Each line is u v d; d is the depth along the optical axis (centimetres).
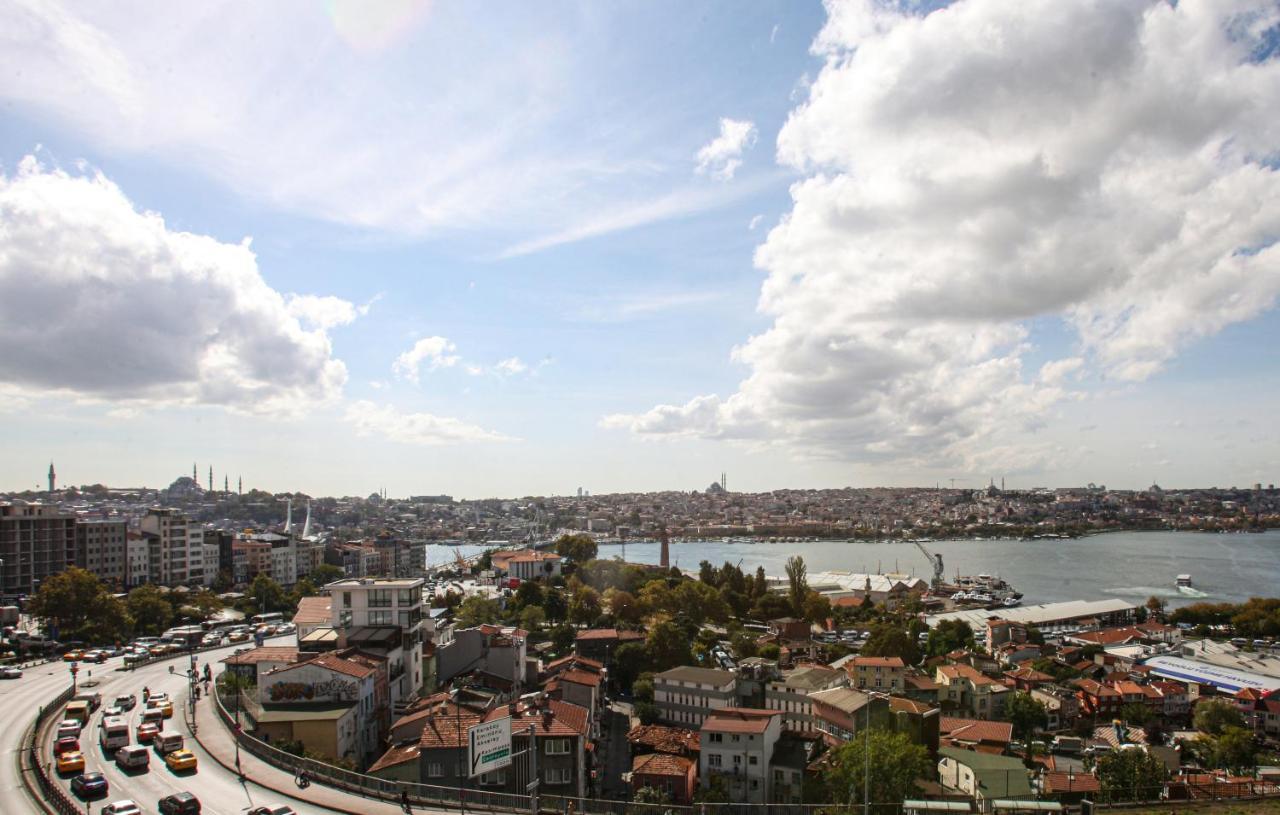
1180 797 9419
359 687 10450
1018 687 17100
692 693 13775
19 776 7681
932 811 6981
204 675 13050
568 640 18688
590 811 7781
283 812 6675
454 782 8244
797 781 10400
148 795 7212
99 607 16700
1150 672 19700
